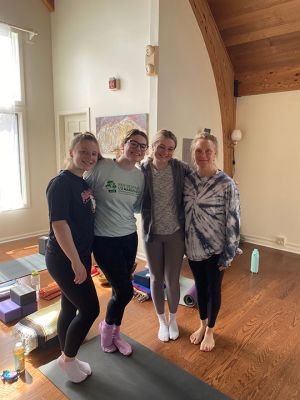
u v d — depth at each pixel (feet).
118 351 6.67
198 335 7.11
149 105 11.41
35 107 15.17
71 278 5.03
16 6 13.87
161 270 7.01
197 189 6.34
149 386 5.75
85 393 5.55
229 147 14.98
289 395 5.61
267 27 12.21
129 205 6.06
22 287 8.40
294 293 9.70
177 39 11.56
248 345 7.06
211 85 13.61
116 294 6.22
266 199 14.53
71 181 5.00
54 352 6.68
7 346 6.86
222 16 12.74
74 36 14.14
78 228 5.09
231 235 6.04
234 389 5.73
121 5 12.03
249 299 9.27
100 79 13.28
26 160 15.07
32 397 5.46
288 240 14.02
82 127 15.07
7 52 13.60
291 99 13.30
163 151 6.23
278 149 13.93
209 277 6.51
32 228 15.71
